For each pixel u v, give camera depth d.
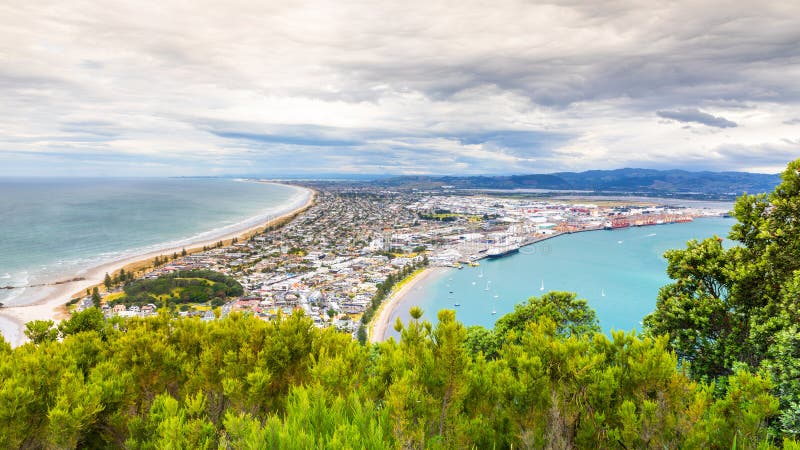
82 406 7.21
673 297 19.64
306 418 6.12
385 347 9.27
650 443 7.00
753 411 7.17
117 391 7.98
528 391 8.06
